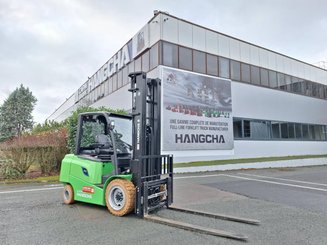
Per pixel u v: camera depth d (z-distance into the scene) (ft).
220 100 57.77
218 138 56.39
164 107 48.85
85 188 21.84
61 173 23.65
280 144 69.56
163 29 50.75
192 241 14.53
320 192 29.76
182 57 52.80
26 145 40.57
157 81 22.54
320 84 85.46
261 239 14.89
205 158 53.88
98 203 20.76
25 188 32.22
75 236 15.33
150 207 20.13
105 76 78.23
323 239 14.89
